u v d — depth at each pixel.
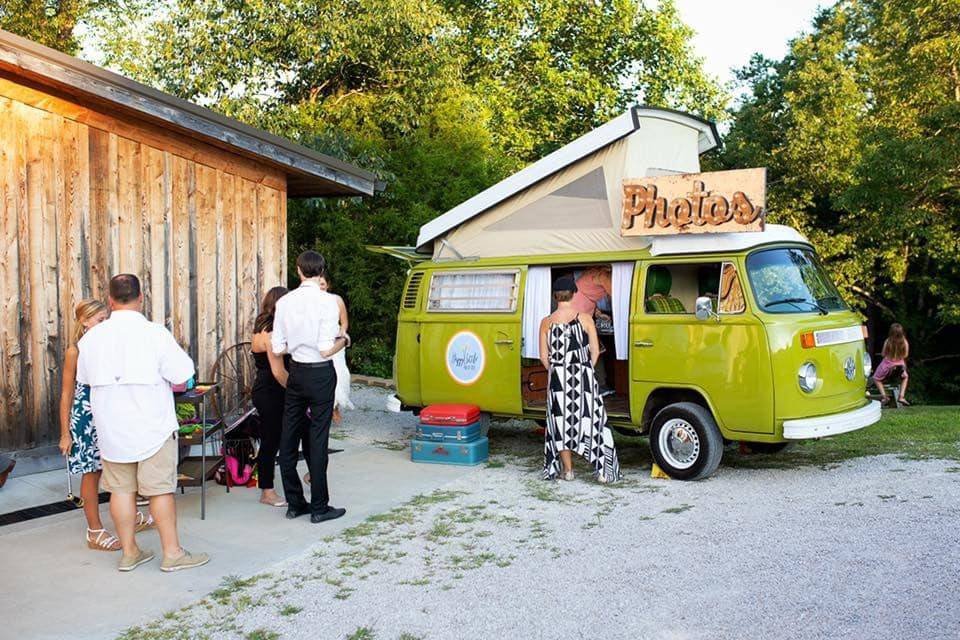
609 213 7.71
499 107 23.38
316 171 8.88
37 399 7.11
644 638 3.89
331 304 5.88
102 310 5.37
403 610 4.36
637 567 4.83
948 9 16.75
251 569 5.04
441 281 8.55
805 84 21.61
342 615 4.31
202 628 4.19
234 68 19.19
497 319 8.04
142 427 4.85
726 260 6.74
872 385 14.14
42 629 4.18
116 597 4.60
